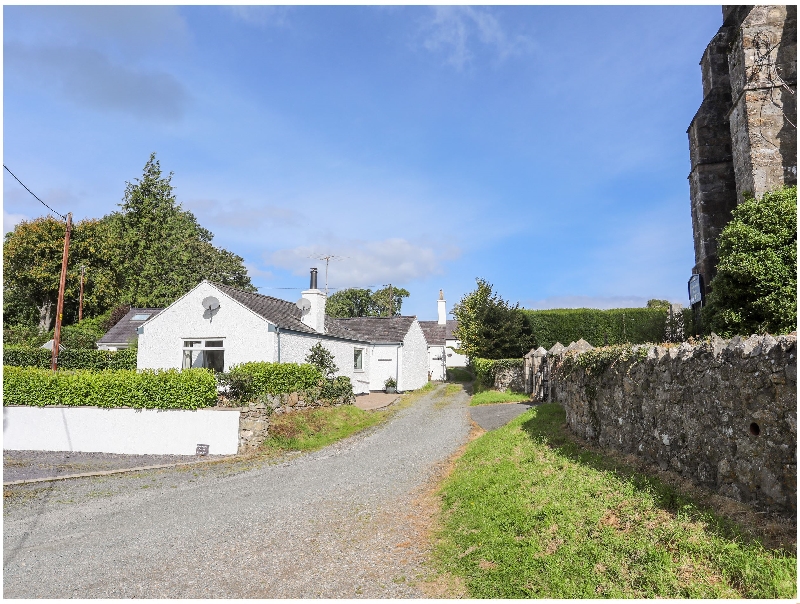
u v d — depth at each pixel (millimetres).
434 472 10039
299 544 6480
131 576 5645
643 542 4754
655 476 6352
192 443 13109
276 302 22188
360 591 5055
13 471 11227
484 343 27484
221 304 18344
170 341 18781
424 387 33188
